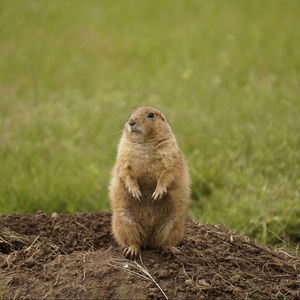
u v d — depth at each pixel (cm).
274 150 2045
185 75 2780
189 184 1319
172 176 1256
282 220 1697
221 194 1870
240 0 4466
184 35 3672
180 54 3300
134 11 4272
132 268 1185
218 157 2056
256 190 1853
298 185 1855
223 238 1427
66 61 3278
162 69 3109
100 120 2420
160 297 1120
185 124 2314
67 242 1420
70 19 4028
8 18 3912
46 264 1232
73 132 2336
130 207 1278
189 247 1337
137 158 1272
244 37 3512
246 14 4084
